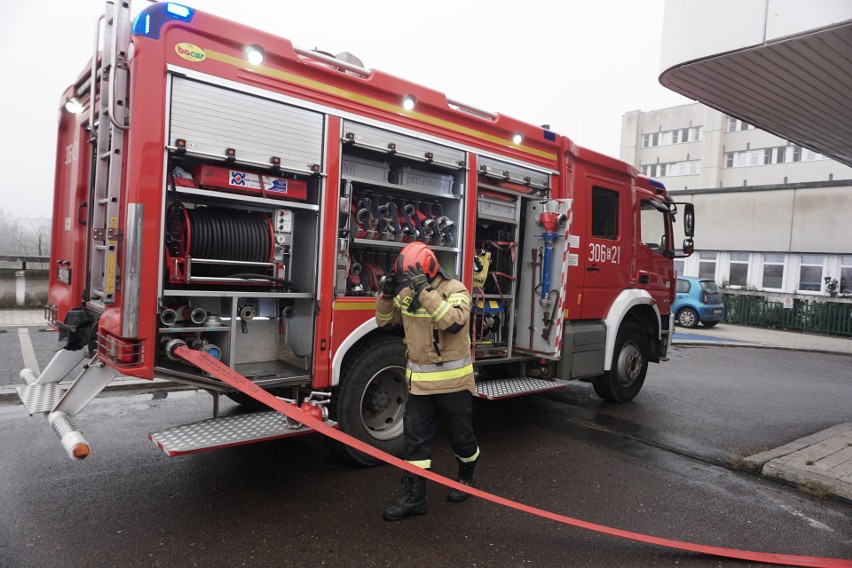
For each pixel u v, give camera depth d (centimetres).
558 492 401
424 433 349
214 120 329
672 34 490
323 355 385
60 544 296
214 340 367
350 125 394
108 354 320
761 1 429
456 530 334
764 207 2033
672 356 1124
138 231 303
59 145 468
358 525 333
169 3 312
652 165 4619
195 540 307
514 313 552
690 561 315
